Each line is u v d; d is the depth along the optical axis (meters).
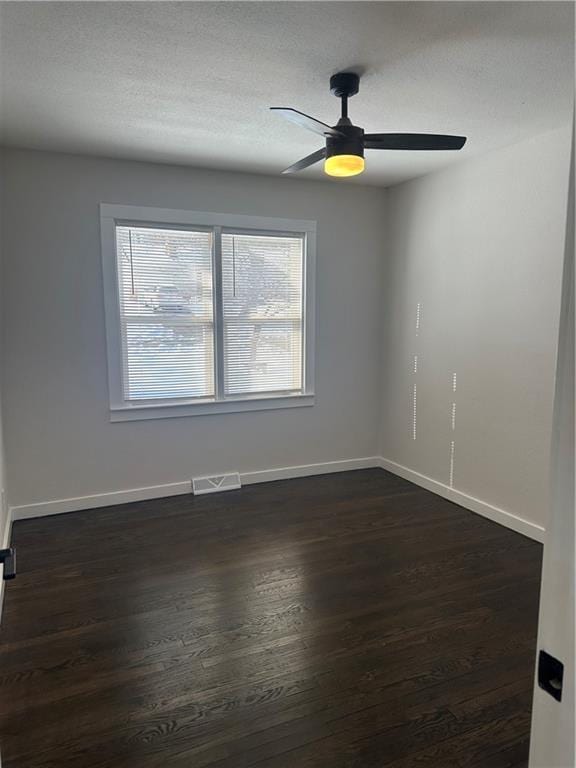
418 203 4.29
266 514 3.80
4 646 2.27
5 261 3.47
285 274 4.40
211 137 3.21
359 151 2.27
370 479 4.63
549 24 1.92
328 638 2.33
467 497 3.91
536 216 3.22
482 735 1.79
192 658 2.19
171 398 4.12
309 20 1.90
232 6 1.80
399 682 2.05
